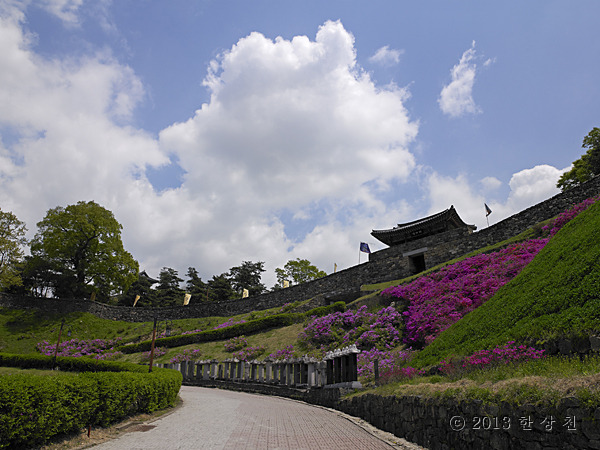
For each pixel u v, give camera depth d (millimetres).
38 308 41344
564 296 8883
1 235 40594
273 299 40875
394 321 21984
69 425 7504
